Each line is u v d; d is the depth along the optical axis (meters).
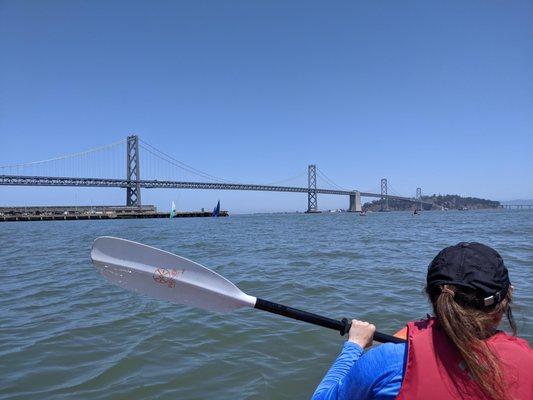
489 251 1.67
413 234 23.70
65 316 6.26
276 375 4.13
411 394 1.55
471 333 1.51
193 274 2.92
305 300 6.99
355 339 2.24
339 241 18.91
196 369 4.28
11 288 8.58
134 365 4.39
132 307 6.62
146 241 21.08
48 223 60.94
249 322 5.64
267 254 13.66
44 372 4.26
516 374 1.50
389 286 7.86
